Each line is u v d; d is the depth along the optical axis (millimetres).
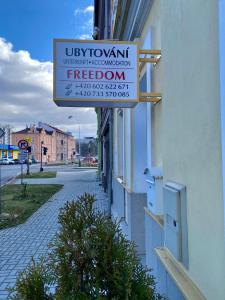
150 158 4402
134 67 3826
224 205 1749
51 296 2143
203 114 2055
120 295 2021
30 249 6930
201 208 2102
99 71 3787
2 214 10734
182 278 2439
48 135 102688
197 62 2158
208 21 1959
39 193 16812
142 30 5223
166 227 2869
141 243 5941
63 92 3732
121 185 8055
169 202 2719
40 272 2209
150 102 4324
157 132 4262
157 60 4012
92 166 55531
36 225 9289
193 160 2248
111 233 2170
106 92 3783
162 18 3184
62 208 2328
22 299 2125
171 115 2826
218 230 1838
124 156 7457
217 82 1835
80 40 3762
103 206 12164
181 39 2508
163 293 2889
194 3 2199
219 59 1795
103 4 14516
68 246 2129
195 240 2217
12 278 5281
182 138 2500
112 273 2066
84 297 1977
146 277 2174
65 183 23453
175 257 2578
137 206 6086
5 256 6465
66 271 2100
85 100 3756
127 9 5496
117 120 9961
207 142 1992
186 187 2410
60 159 113500
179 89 2572
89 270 2102
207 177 1997
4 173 38062
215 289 1880
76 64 3764
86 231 2174
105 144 16891
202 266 2088
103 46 3795
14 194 16500
